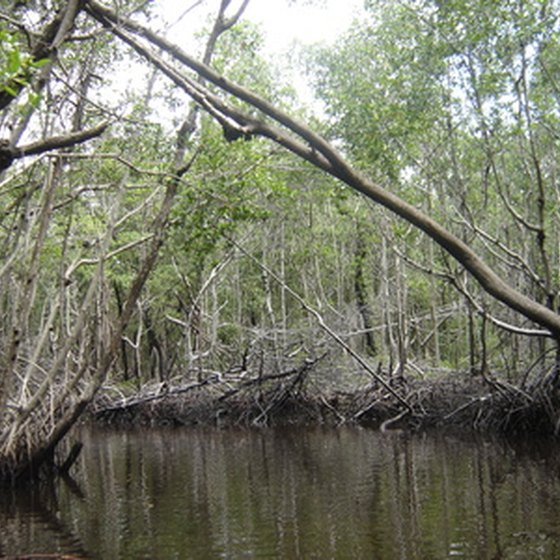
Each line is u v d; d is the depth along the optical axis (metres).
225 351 30.95
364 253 32.91
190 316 28.45
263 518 10.17
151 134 13.27
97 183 15.37
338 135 18.14
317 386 26.48
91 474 15.43
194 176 13.64
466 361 30.62
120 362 40.66
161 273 30.59
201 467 15.80
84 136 7.90
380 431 22.59
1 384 11.10
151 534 9.47
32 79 7.55
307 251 30.55
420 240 27.52
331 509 10.60
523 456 15.63
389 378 24.52
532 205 25.11
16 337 10.81
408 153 18.58
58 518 10.83
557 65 17.97
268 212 13.71
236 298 37.31
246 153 13.99
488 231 29.11
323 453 17.42
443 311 32.69
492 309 25.73
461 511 10.11
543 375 19.67
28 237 12.68
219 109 8.76
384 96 18.84
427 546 8.39
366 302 33.97
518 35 16.47
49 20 9.34
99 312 19.98
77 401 14.73
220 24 12.80
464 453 16.50
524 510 9.95
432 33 17.64
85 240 17.34
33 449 14.40
